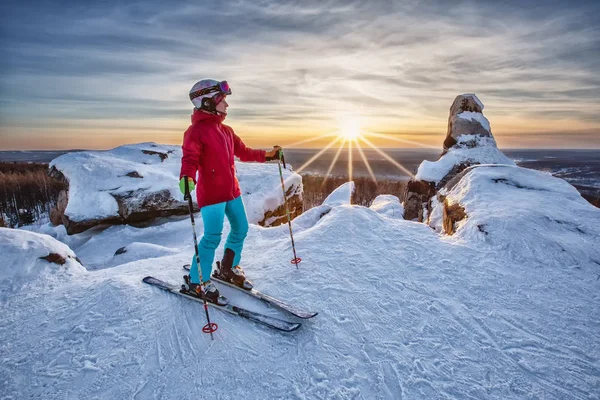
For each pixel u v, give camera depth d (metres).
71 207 8.99
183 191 2.76
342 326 2.78
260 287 3.39
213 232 3.04
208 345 2.60
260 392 2.20
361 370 2.34
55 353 2.58
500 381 2.22
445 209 5.63
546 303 2.98
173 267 4.00
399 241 4.18
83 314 2.99
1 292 3.42
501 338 2.59
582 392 2.13
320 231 4.44
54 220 10.67
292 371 2.36
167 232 9.05
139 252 5.95
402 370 2.33
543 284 3.25
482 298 3.07
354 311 2.95
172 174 10.58
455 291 3.18
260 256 4.14
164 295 3.22
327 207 6.13
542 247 3.74
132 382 2.30
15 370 2.45
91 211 8.96
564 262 3.55
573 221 4.15
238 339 2.66
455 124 10.62
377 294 3.16
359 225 4.54
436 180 9.34
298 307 3.04
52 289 3.53
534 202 4.68
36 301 3.29
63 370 2.42
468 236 4.29
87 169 9.54
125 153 11.82
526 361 2.37
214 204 3.00
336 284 3.33
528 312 2.87
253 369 2.38
